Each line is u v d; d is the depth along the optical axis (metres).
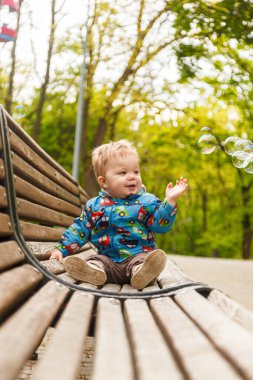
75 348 1.59
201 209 39.44
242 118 22.05
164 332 1.89
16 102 20.91
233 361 1.37
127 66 19.59
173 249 40.72
